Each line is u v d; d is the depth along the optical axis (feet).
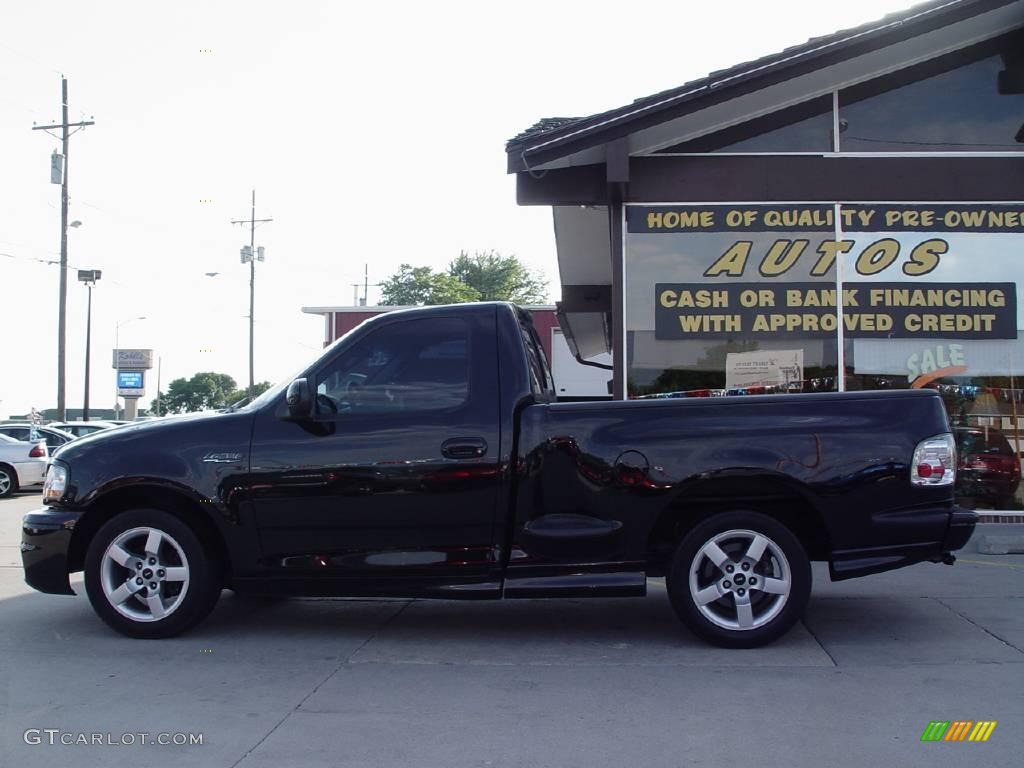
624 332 34.04
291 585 19.70
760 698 16.12
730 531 18.89
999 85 34.01
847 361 33.73
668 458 18.97
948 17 30.68
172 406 291.17
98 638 20.34
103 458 20.12
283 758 13.69
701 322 34.04
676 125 33.06
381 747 14.08
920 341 33.78
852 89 34.19
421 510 19.31
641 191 34.22
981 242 33.86
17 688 16.90
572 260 50.80
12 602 24.08
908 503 18.76
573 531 19.06
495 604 23.90
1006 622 21.22
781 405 19.13
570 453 19.15
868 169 33.96
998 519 32.78
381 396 19.88
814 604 23.21
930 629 20.68
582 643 19.94
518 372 19.72
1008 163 33.83
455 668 18.13
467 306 20.30
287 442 19.66
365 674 17.75
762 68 31.07
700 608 19.06
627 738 14.37
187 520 20.18
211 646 19.75
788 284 33.99
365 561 19.43
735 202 34.09
